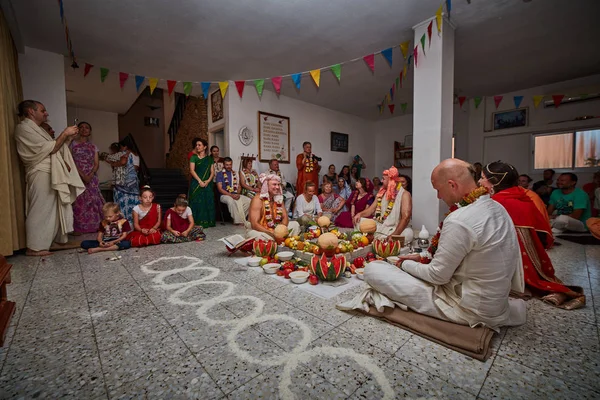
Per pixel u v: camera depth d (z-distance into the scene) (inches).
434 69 161.2
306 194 193.0
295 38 184.2
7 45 143.2
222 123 280.4
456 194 58.6
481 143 317.4
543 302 77.1
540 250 83.0
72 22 160.6
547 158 281.0
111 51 197.2
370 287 71.4
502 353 53.9
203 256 128.8
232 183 249.3
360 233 128.3
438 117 160.2
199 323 66.8
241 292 85.1
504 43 194.1
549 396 42.8
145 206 160.2
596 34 182.5
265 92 293.3
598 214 204.8
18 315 71.4
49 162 134.9
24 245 137.9
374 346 56.6
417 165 168.4
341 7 152.7
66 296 83.5
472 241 52.8
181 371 49.8
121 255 132.0
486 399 42.3
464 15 160.6
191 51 199.5
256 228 131.0
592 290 85.0
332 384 46.0
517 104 281.7
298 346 56.9
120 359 53.4
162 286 90.9
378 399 42.6
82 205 189.3
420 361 51.8
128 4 146.3
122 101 324.2
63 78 198.7
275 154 303.3
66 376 48.6
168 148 470.6
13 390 45.0
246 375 48.5
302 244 115.6
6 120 129.0
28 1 140.5
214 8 152.3
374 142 431.5
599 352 54.0
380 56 214.2
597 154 255.4
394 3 149.4
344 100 326.3
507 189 90.5
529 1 149.1
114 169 217.0
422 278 62.2
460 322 58.6
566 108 266.8
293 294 83.0
